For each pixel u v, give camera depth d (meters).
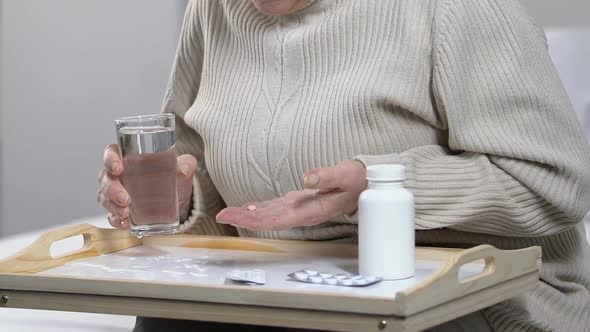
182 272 1.45
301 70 1.66
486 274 1.31
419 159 1.57
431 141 1.67
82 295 1.38
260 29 1.71
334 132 1.60
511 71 1.59
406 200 1.33
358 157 1.47
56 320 1.84
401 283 1.31
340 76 1.62
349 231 1.65
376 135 1.59
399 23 1.61
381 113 1.59
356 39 1.62
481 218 1.56
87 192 4.25
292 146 1.63
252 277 1.33
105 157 1.60
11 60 4.31
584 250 1.79
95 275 1.44
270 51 1.69
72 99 4.22
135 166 1.47
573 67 2.60
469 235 1.66
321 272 1.43
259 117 1.68
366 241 1.34
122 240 1.67
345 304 1.18
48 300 1.40
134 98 4.11
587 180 1.60
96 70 4.16
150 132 1.46
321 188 1.42
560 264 1.71
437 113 1.66
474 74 1.60
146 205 1.48
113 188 1.58
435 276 1.20
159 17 4.02
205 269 1.47
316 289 1.28
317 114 1.62
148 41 4.05
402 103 1.58
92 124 4.20
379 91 1.57
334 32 1.63
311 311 1.21
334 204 1.43
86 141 4.22
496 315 1.59
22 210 4.34
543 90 1.60
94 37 4.14
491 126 1.59
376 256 1.33
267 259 1.54
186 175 1.74
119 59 4.11
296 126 1.63
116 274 1.45
